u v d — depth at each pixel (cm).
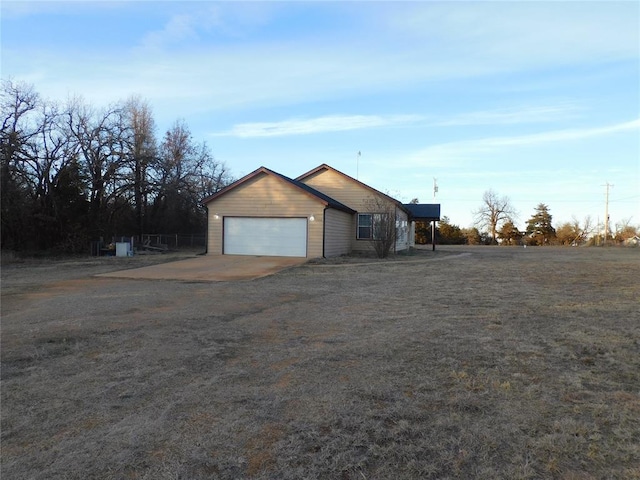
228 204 2331
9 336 699
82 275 1578
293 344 641
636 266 1919
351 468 313
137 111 3581
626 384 464
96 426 385
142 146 3253
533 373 500
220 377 503
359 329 728
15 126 2531
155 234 3609
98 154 2861
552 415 390
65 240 2700
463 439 350
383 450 336
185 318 830
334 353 588
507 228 7500
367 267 1833
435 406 413
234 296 1102
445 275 1546
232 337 684
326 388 463
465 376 490
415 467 313
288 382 484
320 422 384
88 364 557
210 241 2352
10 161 2517
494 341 636
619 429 363
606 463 314
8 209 2428
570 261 2267
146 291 1198
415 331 704
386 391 451
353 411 404
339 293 1141
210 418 396
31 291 1210
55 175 2722
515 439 349
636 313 838
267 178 2283
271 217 2278
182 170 3759
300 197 2236
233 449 341
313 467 315
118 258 2308
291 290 1203
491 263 2080
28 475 312
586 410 400
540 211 7756
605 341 629
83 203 2844
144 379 500
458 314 840
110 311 903
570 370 509
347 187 2744
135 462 325
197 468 316
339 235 2488
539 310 873
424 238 6172
